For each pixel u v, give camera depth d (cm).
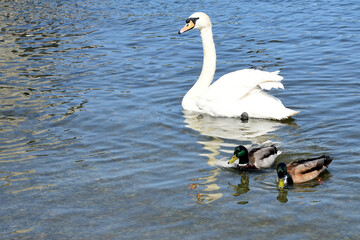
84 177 1165
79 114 1568
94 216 1001
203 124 1477
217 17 2920
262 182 1126
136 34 2639
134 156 1269
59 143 1356
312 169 1118
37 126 1478
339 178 1114
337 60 2044
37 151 1309
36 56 2286
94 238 926
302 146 1291
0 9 3375
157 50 2338
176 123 1489
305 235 906
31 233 951
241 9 3094
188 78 1923
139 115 1557
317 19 2741
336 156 1220
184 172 1177
